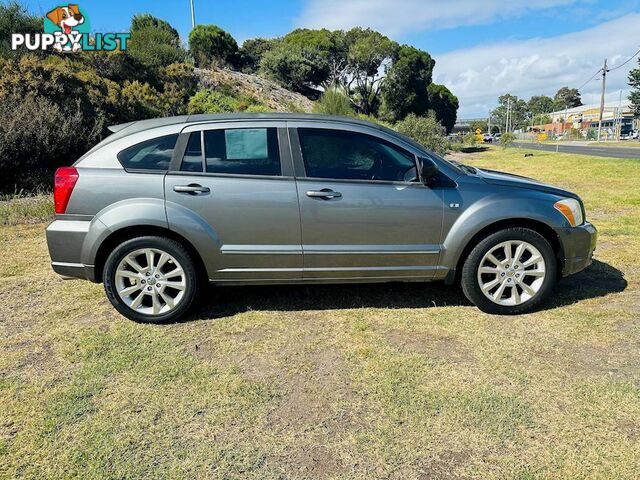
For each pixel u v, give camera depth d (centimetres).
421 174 381
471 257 389
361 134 388
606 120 8725
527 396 278
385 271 390
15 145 1008
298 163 379
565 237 393
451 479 218
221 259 377
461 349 337
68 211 370
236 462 230
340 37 4388
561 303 415
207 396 284
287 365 319
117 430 254
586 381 292
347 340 354
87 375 308
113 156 376
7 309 417
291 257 380
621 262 521
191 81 2031
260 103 2212
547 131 8819
